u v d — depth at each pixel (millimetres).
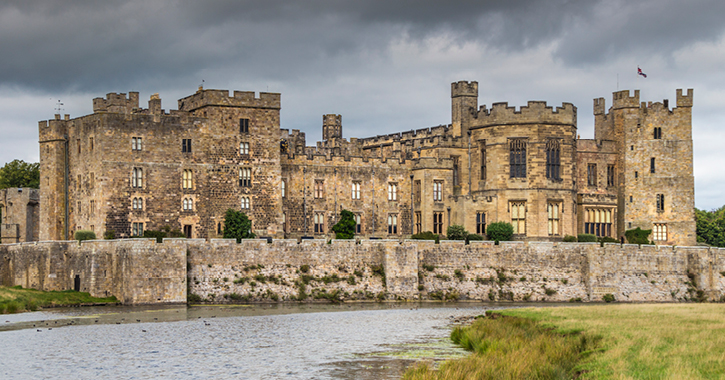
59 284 101688
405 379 52312
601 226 138875
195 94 120875
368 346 67250
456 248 109562
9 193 139125
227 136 118562
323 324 80188
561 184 130375
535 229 128500
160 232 110938
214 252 99625
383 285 105125
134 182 111812
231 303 98250
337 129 165000
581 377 49031
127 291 94938
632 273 113688
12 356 62281
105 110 126438
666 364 49000
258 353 63938
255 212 119875
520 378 50406
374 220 131500
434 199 131625
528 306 101375
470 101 138750
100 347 66125
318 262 103812
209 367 58594
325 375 56125
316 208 128000
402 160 134000
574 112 133500
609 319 70688
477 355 58344
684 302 113625
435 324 80562
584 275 111438
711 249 117562
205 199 116625
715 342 55188
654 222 139250
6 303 89375
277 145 121938
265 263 101500
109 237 109312
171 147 114438
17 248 108625
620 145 141500
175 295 95812
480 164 134500
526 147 129750
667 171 139500
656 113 140500
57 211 119312
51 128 119750
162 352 64125
